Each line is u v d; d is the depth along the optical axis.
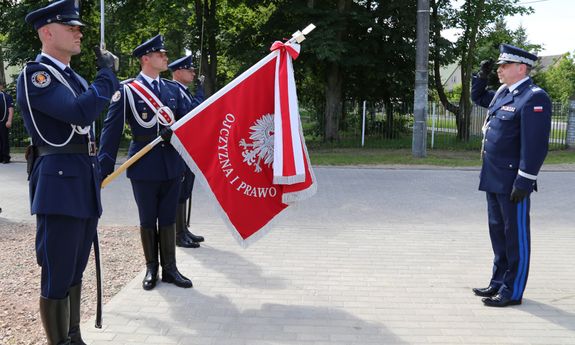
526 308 4.65
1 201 9.23
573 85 51.31
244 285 5.13
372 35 19.75
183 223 6.45
